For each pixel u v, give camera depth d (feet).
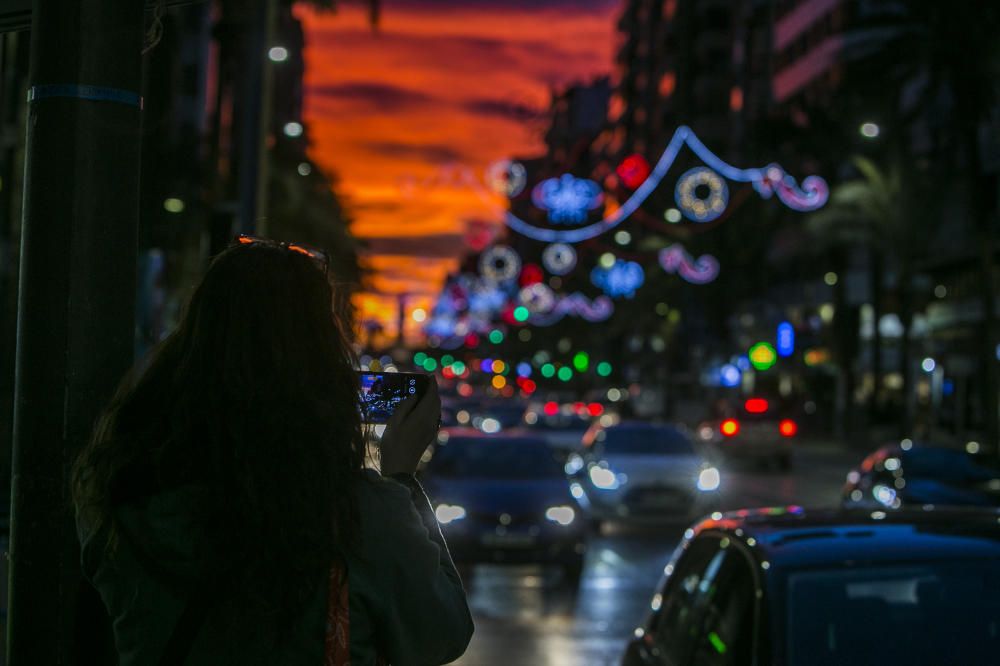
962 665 15.15
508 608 47.88
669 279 286.46
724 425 140.77
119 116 9.68
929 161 176.14
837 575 16.37
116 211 9.64
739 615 16.71
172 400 7.63
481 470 59.62
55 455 9.41
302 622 7.18
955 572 16.35
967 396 174.19
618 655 39.09
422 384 8.32
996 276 165.07
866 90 163.32
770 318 273.95
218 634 7.13
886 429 190.39
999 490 58.70
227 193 95.25
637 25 444.14
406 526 7.47
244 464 7.19
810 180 181.47
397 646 7.48
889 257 187.11
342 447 7.43
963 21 135.64
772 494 106.32
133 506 7.34
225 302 7.68
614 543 68.59
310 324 7.75
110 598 7.41
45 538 9.41
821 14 240.32
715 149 336.29
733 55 334.65
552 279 463.42
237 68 88.22
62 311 9.45
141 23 9.86
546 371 501.56
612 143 481.87
